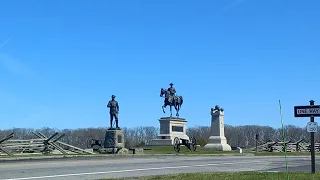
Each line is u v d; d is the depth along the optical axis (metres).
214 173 18.70
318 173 18.00
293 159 37.09
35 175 17.36
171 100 63.16
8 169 19.78
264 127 117.81
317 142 73.69
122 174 18.80
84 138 106.75
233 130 121.44
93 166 22.89
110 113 47.03
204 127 118.62
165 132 61.53
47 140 35.84
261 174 17.88
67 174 18.09
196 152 48.84
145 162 27.97
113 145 45.88
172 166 24.48
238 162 30.28
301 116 17.45
